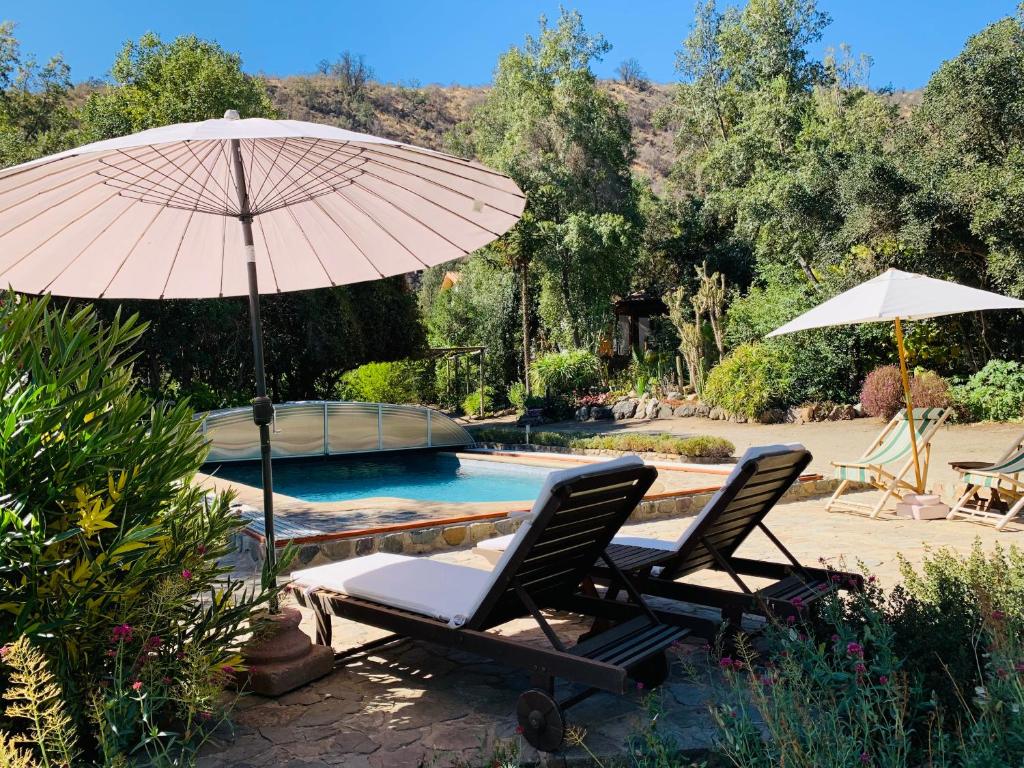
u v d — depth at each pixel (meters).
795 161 25.34
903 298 7.33
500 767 2.31
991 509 7.60
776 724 2.20
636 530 7.30
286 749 2.75
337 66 94.00
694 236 33.19
